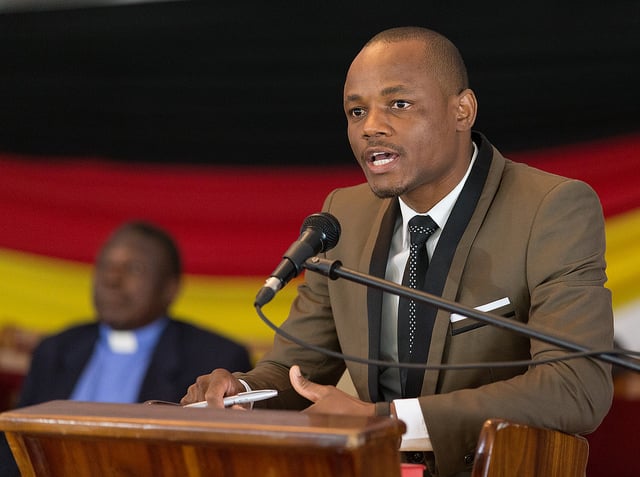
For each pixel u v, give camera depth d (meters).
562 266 6.09
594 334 5.82
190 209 12.77
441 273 6.35
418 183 6.30
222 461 4.30
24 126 13.41
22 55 13.38
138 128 13.00
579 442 5.59
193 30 12.75
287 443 4.05
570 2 11.22
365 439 4.01
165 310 10.77
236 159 12.65
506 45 11.41
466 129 6.48
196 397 6.04
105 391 10.43
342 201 7.26
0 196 13.42
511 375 6.23
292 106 12.41
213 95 12.68
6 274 13.35
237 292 12.54
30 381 10.69
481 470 4.96
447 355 6.31
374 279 5.24
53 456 4.59
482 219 6.41
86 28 13.16
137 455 4.43
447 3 11.61
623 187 11.02
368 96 6.23
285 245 12.47
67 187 13.26
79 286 13.19
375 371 6.50
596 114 11.15
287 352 7.01
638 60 11.00
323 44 12.28
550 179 6.46
